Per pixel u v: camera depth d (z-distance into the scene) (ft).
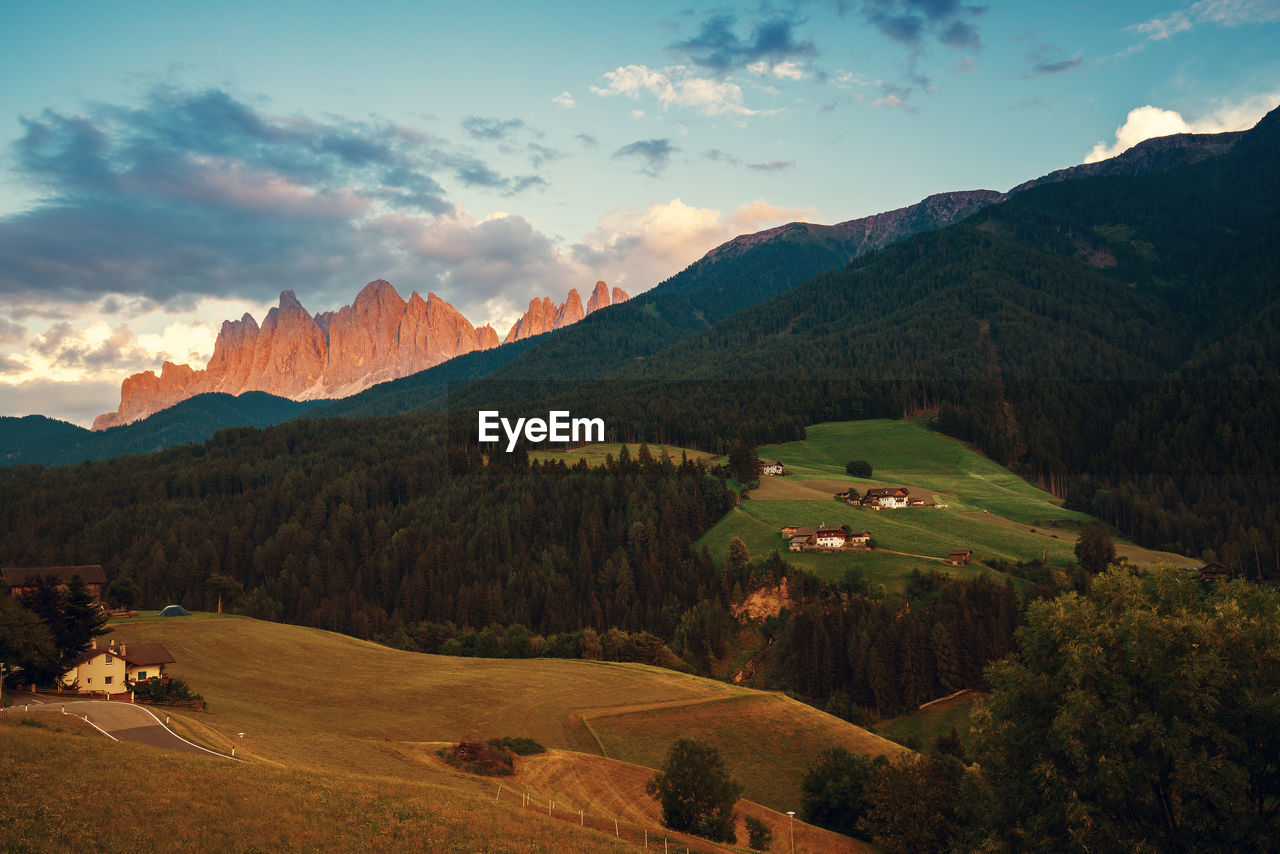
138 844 124.47
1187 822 148.36
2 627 243.60
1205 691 148.05
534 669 398.83
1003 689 175.32
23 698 245.04
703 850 180.45
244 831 134.31
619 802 237.25
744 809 253.03
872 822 242.99
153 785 143.23
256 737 223.92
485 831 152.05
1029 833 162.91
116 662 291.79
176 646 401.08
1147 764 148.46
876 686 456.86
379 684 355.36
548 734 303.07
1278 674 152.25
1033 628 179.52
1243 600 171.32
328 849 134.10
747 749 311.88
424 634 555.69
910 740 401.08
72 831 124.06
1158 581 176.96
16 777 136.26
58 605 282.56
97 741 161.17
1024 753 168.14
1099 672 158.20
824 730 332.19
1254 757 150.00
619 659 496.23
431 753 246.47
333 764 210.79
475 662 415.23
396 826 146.51
